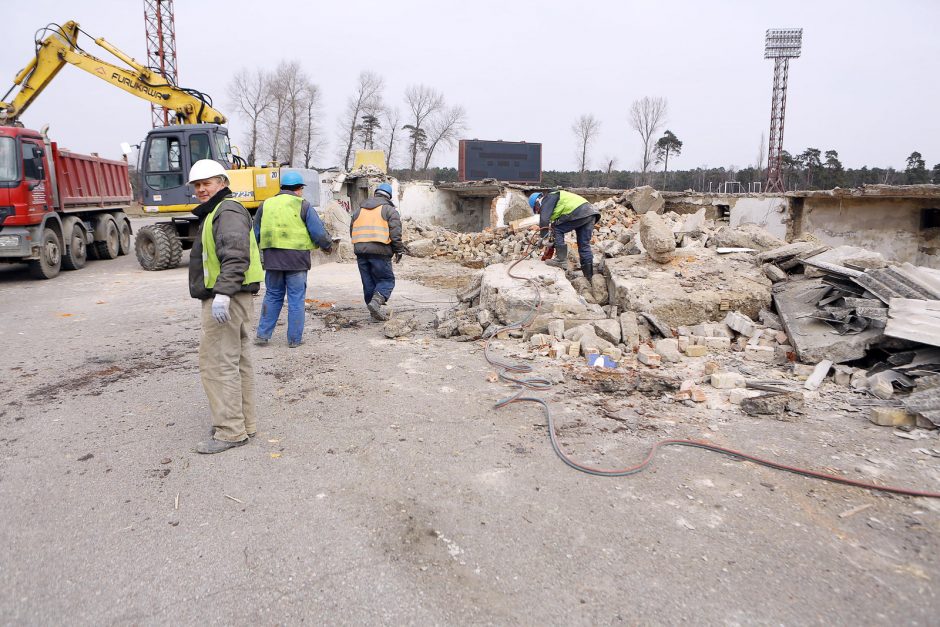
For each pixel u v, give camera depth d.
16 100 14.70
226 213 3.87
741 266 7.69
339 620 2.54
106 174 16.05
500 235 16.27
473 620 2.54
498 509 3.38
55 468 3.93
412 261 15.88
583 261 8.41
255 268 4.14
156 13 47.28
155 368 6.17
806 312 6.26
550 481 3.69
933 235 14.41
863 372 5.14
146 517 3.34
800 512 3.31
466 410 4.84
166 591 2.73
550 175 50.03
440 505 3.43
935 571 2.81
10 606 2.63
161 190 13.80
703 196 17.61
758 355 5.98
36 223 12.11
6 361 6.45
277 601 2.66
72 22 14.70
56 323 8.36
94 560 2.96
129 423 4.68
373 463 3.95
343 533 3.17
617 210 14.27
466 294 8.41
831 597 2.64
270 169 13.92
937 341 4.82
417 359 6.27
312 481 3.73
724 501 3.44
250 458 4.05
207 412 4.91
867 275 5.89
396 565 2.91
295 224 6.61
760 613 2.55
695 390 4.97
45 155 12.38
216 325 4.00
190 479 3.77
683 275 7.50
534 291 7.16
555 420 4.60
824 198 15.36
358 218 7.91
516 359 6.14
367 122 50.69
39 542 3.12
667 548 3.01
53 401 5.20
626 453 4.04
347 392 5.30
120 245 17.30
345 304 9.58
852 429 4.33
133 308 9.44
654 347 6.25
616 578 2.79
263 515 3.35
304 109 47.81
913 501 3.39
